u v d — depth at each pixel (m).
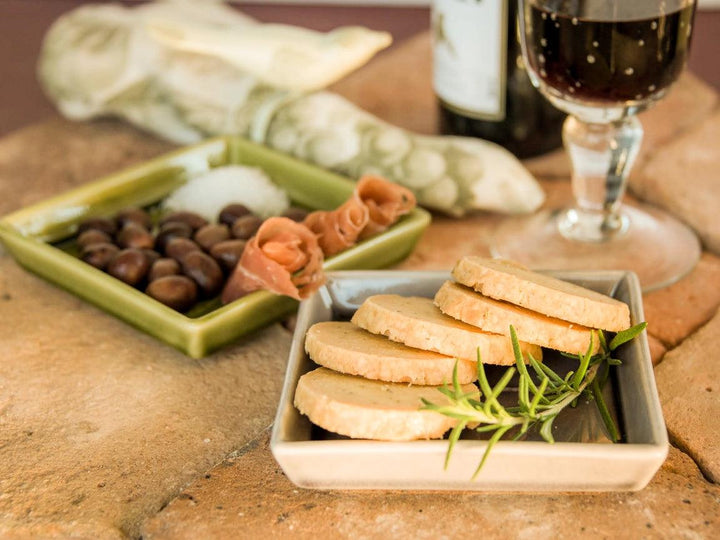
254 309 0.41
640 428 0.33
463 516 0.33
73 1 0.98
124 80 0.59
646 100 0.42
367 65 0.66
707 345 0.40
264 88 0.56
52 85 0.61
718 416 0.37
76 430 0.38
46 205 0.47
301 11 0.94
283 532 0.33
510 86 0.51
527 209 0.49
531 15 0.41
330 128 0.52
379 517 0.34
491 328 0.35
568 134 0.46
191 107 0.57
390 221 0.45
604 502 0.34
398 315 0.35
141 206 0.50
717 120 0.56
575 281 0.39
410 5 0.95
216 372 0.41
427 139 0.51
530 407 0.32
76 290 0.44
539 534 0.33
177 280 0.42
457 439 0.32
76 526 0.34
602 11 0.39
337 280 0.40
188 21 0.62
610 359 0.36
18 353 0.42
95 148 0.58
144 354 0.42
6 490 0.36
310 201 0.50
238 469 0.36
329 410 0.33
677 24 0.40
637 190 0.51
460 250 0.48
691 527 0.33
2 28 0.92
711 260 0.46
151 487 0.36
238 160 0.52
